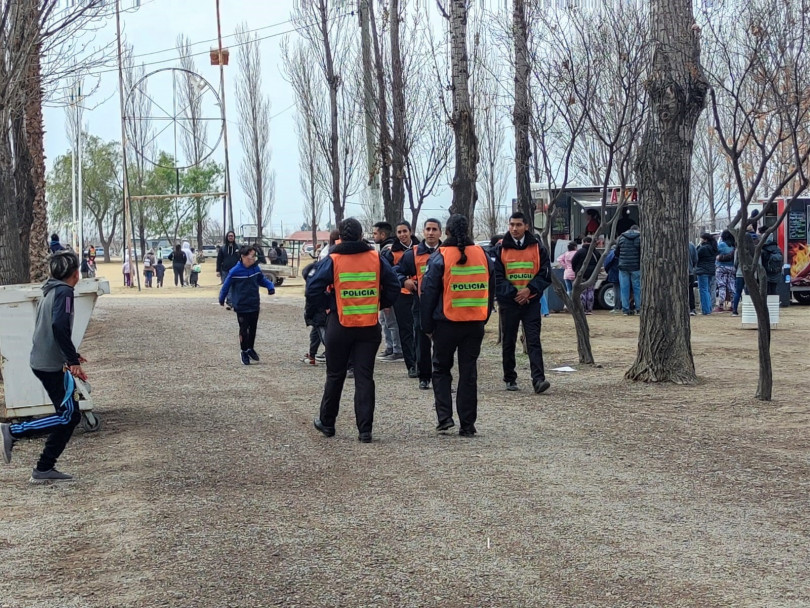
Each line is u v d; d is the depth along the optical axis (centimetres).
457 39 1552
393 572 524
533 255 1121
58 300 738
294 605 479
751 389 1138
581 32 1509
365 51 2286
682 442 856
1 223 1272
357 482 725
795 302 2741
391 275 883
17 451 880
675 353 1188
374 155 2295
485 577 514
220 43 3734
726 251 2392
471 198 1572
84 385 941
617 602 476
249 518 632
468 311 878
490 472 751
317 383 1259
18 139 1587
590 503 658
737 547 561
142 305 2783
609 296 2495
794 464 768
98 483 745
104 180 7344
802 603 473
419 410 1043
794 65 977
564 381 1234
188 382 1282
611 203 2509
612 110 1675
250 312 1456
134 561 552
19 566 550
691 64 1145
